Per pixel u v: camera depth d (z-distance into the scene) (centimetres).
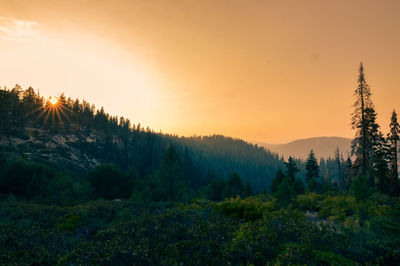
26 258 743
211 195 4741
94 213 1491
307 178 4534
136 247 732
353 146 2420
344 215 1130
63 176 3334
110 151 10594
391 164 2836
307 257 639
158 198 3744
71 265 672
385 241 744
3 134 7231
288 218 1027
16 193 2842
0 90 7169
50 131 9594
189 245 758
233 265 652
